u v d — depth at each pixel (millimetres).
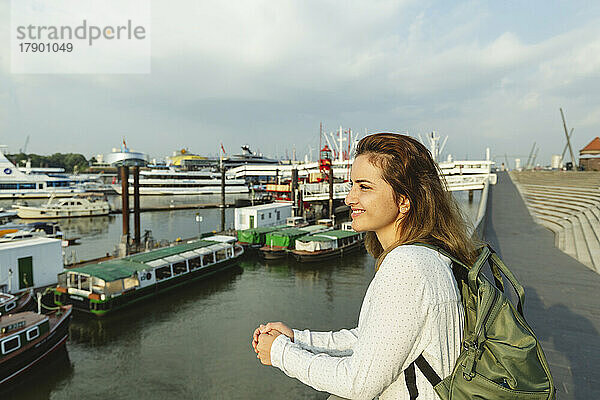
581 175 38781
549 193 30938
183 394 13625
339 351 1479
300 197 59750
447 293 1092
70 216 59719
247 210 45906
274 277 29297
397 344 1015
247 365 15531
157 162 145875
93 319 20141
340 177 78688
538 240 15539
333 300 24047
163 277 25844
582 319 6969
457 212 1328
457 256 1265
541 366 1131
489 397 1049
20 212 56938
